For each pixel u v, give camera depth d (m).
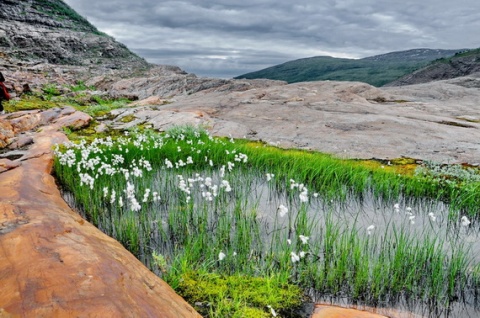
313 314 4.56
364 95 25.42
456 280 5.59
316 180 10.05
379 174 10.24
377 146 13.32
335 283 5.41
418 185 9.71
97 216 7.59
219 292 4.77
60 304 3.05
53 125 15.51
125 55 64.44
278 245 6.45
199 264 5.80
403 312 4.83
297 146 13.70
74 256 3.98
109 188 9.02
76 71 47.28
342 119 17.08
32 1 72.19
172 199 8.70
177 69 61.00
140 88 37.78
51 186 8.16
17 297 3.13
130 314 3.13
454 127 16.02
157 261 5.68
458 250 6.11
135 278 4.05
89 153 10.96
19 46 56.31
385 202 9.05
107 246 4.75
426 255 6.00
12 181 7.39
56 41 59.34
